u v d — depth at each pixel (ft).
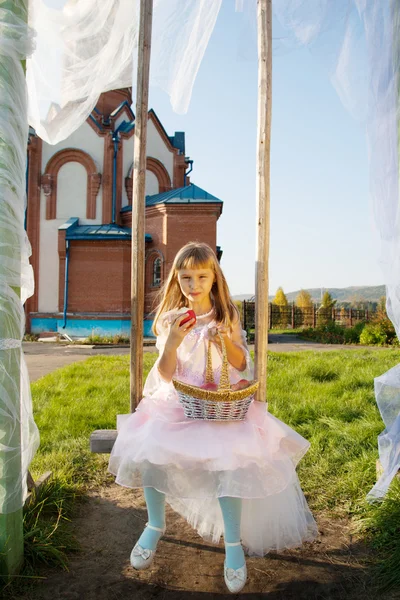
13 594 6.36
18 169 6.89
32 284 7.33
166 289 8.50
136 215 8.59
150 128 72.43
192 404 6.93
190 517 8.11
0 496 6.51
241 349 7.86
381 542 7.57
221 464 6.31
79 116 10.34
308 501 9.43
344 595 6.47
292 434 7.52
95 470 11.12
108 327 63.26
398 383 8.05
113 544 7.87
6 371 6.58
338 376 22.88
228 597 6.43
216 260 8.04
